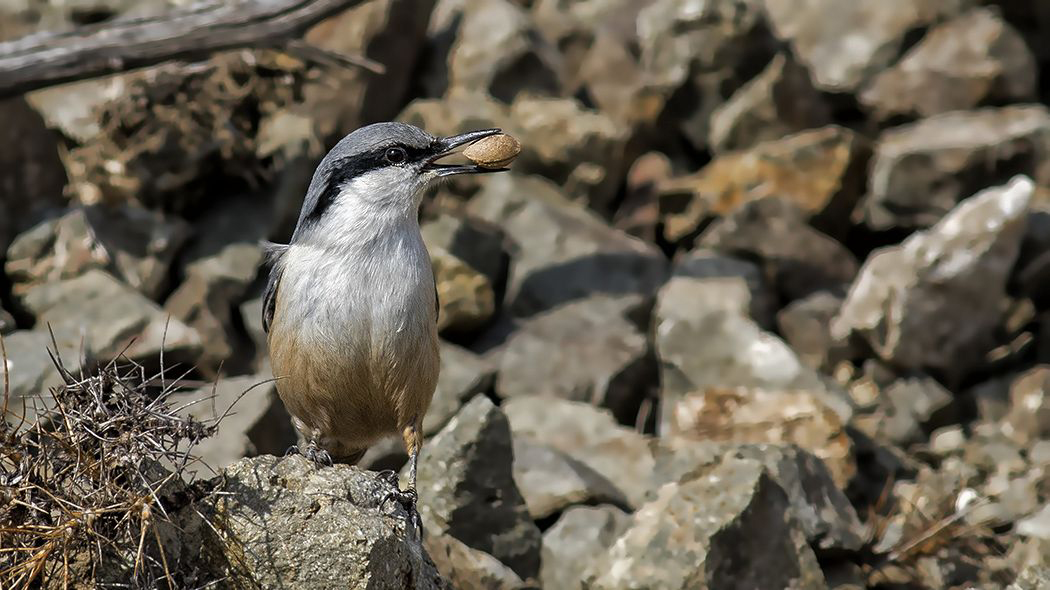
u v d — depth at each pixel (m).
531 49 14.71
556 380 11.77
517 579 9.20
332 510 7.02
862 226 13.89
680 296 12.33
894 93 14.81
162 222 12.27
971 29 14.93
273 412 10.45
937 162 13.55
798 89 14.47
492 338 12.31
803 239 13.20
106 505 6.73
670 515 9.11
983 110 14.53
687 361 11.89
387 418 8.52
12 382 10.16
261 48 12.56
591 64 15.26
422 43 14.65
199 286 12.09
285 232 12.71
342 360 8.09
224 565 7.06
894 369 12.22
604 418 11.05
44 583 6.85
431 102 14.00
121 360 10.90
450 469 9.47
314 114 13.20
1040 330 12.53
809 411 10.84
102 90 13.01
